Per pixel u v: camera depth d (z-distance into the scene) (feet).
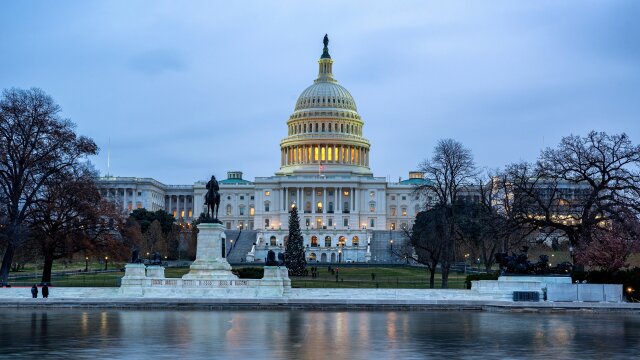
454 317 189.06
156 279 238.07
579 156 272.92
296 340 136.98
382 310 212.84
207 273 246.06
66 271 475.72
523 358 116.57
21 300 217.56
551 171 284.61
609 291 226.38
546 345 131.95
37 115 294.87
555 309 209.36
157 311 204.54
